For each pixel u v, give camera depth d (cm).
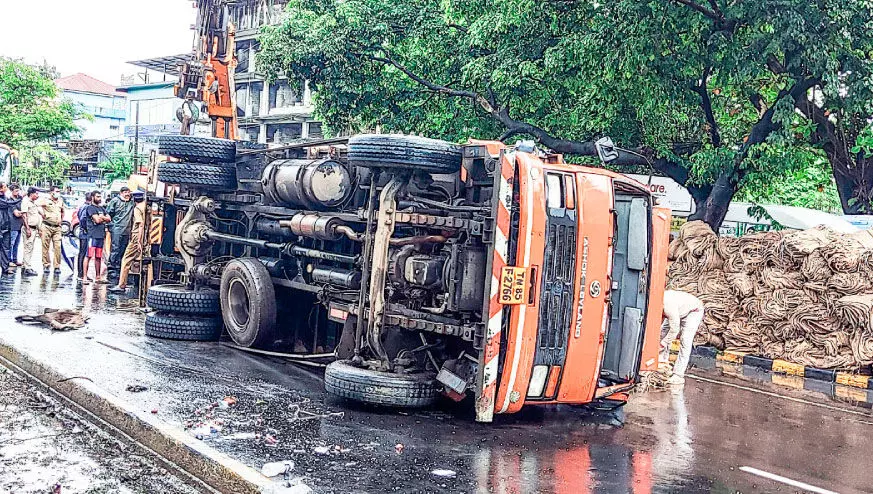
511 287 740
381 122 2056
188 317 1097
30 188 1900
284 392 848
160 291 1098
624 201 877
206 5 1494
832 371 1280
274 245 1020
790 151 1583
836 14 1363
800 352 1326
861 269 1303
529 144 794
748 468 712
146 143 6166
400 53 2019
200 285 1143
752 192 1992
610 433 799
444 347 824
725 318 1443
